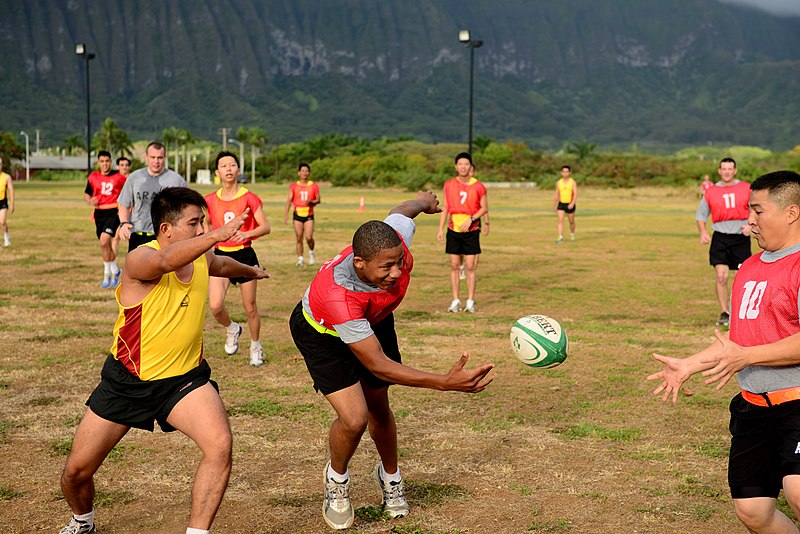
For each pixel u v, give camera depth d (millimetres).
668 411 6730
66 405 6715
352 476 5273
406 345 9266
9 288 13164
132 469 5320
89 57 41094
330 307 4055
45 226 26047
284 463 5453
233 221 3730
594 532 4363
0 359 8289
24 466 5336
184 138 134000
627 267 17625
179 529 4426
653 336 9922
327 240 22641
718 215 10719
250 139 125000
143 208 9469
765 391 3508
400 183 77750
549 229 28781
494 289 14047
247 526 4449
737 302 3707
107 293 12812
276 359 8500
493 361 8516
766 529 3615
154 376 4008
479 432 6141
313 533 4367
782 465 3379
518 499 4828
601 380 7754
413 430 6191
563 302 12672
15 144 113438
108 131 135750
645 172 89062
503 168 100875
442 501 4797
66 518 4527
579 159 109375
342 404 4277
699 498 4848
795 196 3510
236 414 6527
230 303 12266
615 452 5688
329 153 133875
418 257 19250
